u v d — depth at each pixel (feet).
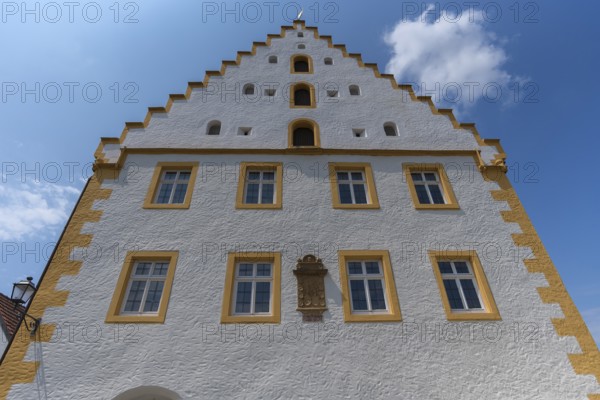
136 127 42.22
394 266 32.53
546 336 29.19
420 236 34.53
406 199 37.35
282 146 41.24
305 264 31.89
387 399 26.12
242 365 26.99
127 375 26.30
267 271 32.53
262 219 34.99
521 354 28.30
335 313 29.68
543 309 30.55
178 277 31.09
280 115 44.29
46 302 29.30
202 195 36.70
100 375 26.27
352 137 42.63
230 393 25.94
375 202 36.83
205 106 44.86
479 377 27.25
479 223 35.76
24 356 26.78
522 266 32.99
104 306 29.37
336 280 31.48
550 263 33.24
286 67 49.98
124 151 39.81
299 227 34.55
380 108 45.91
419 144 42.50
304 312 29.58
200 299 29.99
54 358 26.78
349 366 27.27
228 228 34.27
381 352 27.96
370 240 34.04
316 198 36.88
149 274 31.81
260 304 30.66
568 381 27.27
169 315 29.01
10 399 25.11
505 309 30.48
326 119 44.19
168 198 37.42
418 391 26.53
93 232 33.55
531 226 35.76
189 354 27.27
